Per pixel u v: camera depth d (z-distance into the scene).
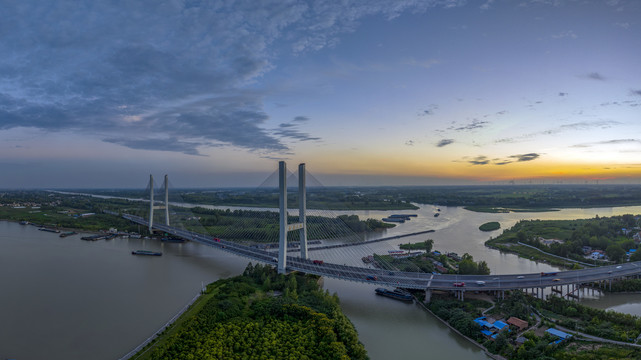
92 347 86.75
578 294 124.50
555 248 182.25
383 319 103.69
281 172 128.38
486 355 83.62
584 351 78.88
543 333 89.06
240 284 111.81
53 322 100.06
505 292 117.50
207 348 74.19
